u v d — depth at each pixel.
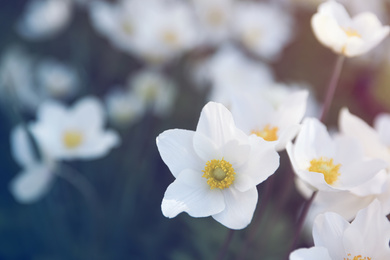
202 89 0.73
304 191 0.40
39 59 0.84
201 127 0.37
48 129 0.53
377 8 0.76
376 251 0.35
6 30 0.87
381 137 0.43
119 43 0.73
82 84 0.78
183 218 0.58
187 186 0.37
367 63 0.79
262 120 0.41
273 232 0.55
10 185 0.69
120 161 0.67
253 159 0.37
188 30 0.72
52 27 0.82
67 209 0.62
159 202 0.64
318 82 0.80
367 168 0.38
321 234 0.36
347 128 0.41
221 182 0.37
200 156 0.37
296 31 0.83
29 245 0.62
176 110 0.73
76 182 0.63
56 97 0.76
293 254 0.34
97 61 0.82
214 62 0.70
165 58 0.73
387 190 0.38
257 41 0.77
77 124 0.54
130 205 0.61
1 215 0.64
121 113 0.69
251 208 0.36
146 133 0.70
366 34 0.42
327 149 0.39
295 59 0.82
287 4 0.84
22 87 0.75
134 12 0.72
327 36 0.41
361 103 0.77
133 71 0.81
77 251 0.59
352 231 0.35
